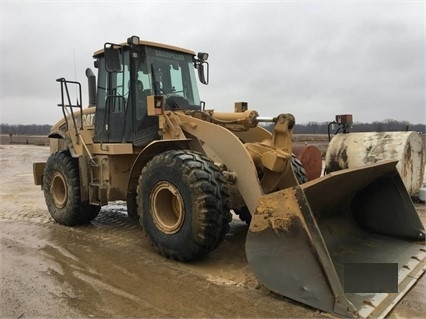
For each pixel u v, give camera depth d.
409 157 7.12
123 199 5.65
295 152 5.63
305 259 3.10
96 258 4.54
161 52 5.51
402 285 3.44
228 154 4.37
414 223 4.41
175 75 5.63
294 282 3.17
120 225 6.11
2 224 6.26
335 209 4.41
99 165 5.61
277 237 3.24
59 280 3.92
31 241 5.29
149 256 4.55
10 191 9.38
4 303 3.44
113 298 3.50
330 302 3.00
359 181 4.21
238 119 4.74
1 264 4.39
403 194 4.43
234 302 3.35
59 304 3.41
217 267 4.17
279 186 4.56
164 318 3.12
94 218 6.33
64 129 7.07
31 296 3.57
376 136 7.37
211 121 4.98
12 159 19.06
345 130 8.06
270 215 3.28
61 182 6.33
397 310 3.16
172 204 4.50
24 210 7.29
